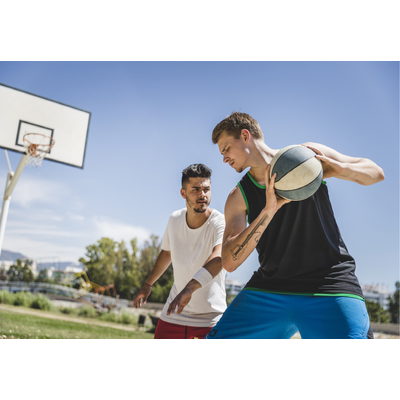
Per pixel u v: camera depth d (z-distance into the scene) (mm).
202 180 2449
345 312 1592
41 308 14359
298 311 1692
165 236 2760
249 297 1838
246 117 1889
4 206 8672
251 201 1882
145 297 2760
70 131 9828
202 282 2139
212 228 2457
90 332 8820
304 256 1716
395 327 14172
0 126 9031
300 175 1588
